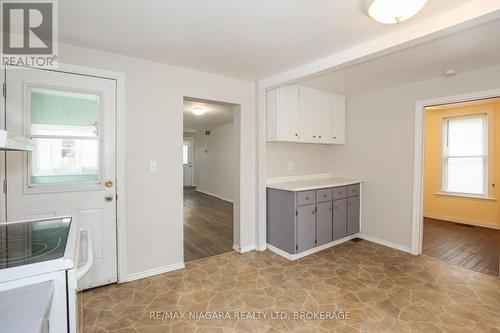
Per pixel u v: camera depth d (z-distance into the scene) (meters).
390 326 1.86
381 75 2.92
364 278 2.59
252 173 3.35
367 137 3.72
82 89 2.26
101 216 2.38
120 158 2.43
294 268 2.82
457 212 4.66
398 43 1.89
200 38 2.05
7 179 2.01
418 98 3.17
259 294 2.30
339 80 3.13
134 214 2.53
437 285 2.44
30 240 1.22
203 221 4.84
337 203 3.49
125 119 2.45
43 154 2.15
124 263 2.48
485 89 2.64
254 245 3.40
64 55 2.16
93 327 1.86
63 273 0.98
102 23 1.82
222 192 7.30
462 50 2.22
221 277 2.62
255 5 1.59
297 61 2.53
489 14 1.47
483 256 3.14
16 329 0.76
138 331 1.83
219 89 3.00
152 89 2.57
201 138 8.45
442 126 4.79
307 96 3.44
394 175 3.42
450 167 4.75
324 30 1.90
